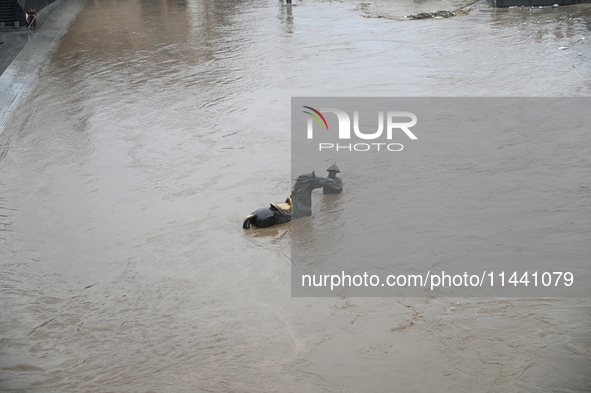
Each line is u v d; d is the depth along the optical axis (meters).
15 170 18.36
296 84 25.19
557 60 26.91
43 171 18.16
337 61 28.38
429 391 9.05
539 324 10.38
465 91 23.30
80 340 10.68
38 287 12.34
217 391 9.24
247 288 11.91
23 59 29.41
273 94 24.03
